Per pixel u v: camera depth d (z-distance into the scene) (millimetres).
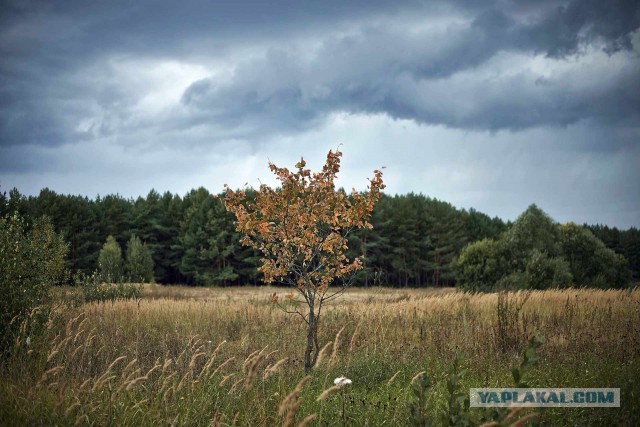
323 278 9734
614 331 10195
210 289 47688
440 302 16156
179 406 5734
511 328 10539
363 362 8969
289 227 9539
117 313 15469
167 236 72875
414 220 73625
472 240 83375
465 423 4000
